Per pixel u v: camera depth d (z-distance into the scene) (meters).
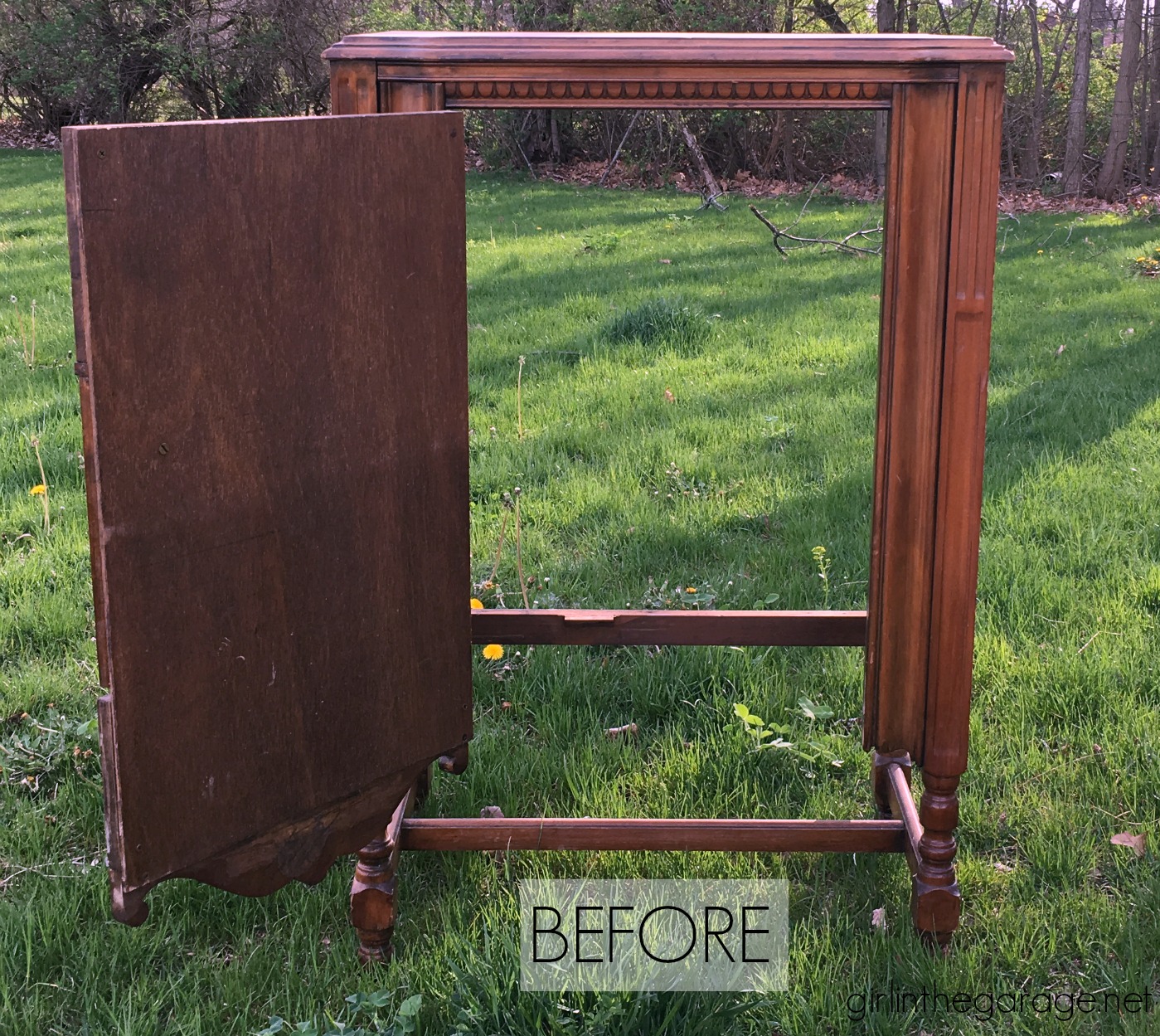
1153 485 4.52
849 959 2.27
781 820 2.39
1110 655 3.29
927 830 2.26
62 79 20.70
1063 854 2.51
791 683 3.27
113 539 1.52
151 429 1.54
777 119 18.36
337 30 19.72
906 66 1.98
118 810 1.59
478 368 6.43
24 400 5.67
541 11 18.39
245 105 20.28
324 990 2.19
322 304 1.71
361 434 1.80
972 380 2.07
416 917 2.41
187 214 1.54
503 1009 2.03
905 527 2.18
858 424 5.40
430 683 2.02
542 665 3.35
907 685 2.23
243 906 2.42
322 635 1.81
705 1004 2.05
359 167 1.73
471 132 20.67
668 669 3.31
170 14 19.84
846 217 13.05
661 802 2.75
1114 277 8.91
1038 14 18.58
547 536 4.23
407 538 1.91
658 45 2.00
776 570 3.89
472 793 2.79
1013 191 16.50
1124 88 15.66
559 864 2.56
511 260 9.78
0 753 2.90
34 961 2.26
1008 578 3.80
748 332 7.17
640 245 10.87
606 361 6.49
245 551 1.68
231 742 1.72
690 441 5.27
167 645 1.61
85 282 1.44
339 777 1.89
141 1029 2.07
